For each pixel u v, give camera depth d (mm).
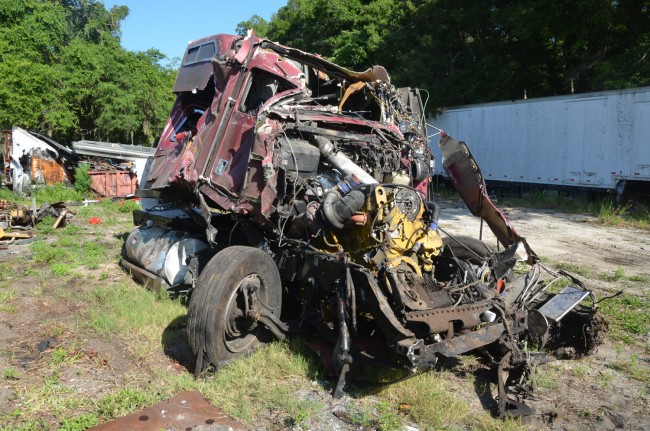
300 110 5922
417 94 8508
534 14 19125
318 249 5199
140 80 30953
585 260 9562
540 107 18438
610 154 16375
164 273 6652
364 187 4938
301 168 5434
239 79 5969
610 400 4398
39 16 26516
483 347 4961
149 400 4027
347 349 4219
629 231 12922
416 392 4262
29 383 4316
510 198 19625
